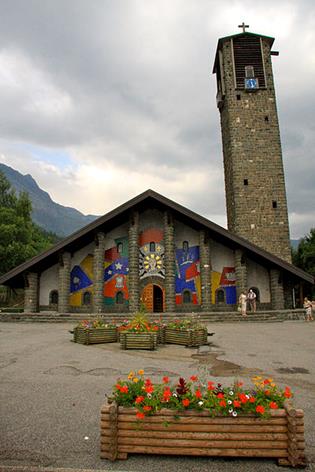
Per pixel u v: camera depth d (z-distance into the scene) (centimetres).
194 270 2945
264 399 489
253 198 3566
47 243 5928
